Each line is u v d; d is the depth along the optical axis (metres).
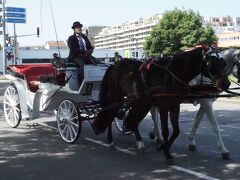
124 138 10.30
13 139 10.32
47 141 10.06
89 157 8.43
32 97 11.04
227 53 9.17
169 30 57.69
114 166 7.70
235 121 12.88
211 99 8.14
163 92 7.62
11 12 45.41
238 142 9.62
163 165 7.71
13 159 8.33
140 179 6.86
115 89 9.00
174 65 7.71
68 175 7.15
